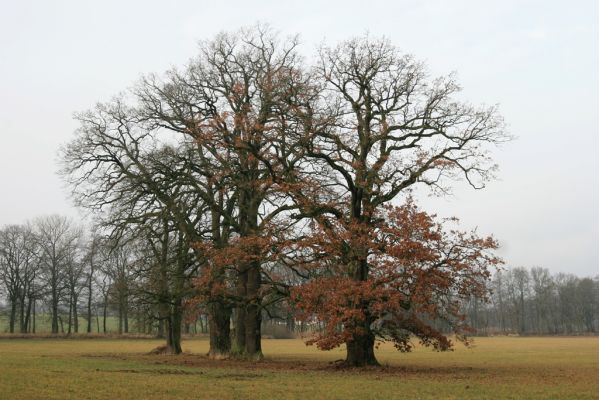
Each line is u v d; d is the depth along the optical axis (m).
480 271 25.73
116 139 36.25
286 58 35.97
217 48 35.50
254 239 28.33
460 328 26.61
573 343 85.75
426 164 28.00
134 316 41.91
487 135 29.11
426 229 24.42
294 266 28.98
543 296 136.12
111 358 37.34
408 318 27.03
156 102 35.03
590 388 21.42
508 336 125.44
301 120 28.84
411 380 23.25
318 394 18.56
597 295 132.38
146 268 36.38
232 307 34.09
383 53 30.06
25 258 86.19
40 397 16.84
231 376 24.16
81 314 96.75
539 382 23.56
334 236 26.56
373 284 25.44
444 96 29.66
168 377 23.28
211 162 35.94
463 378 24.94
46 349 54.16
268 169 30.00
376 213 28.61
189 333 91.31
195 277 33.72
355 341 28.77
